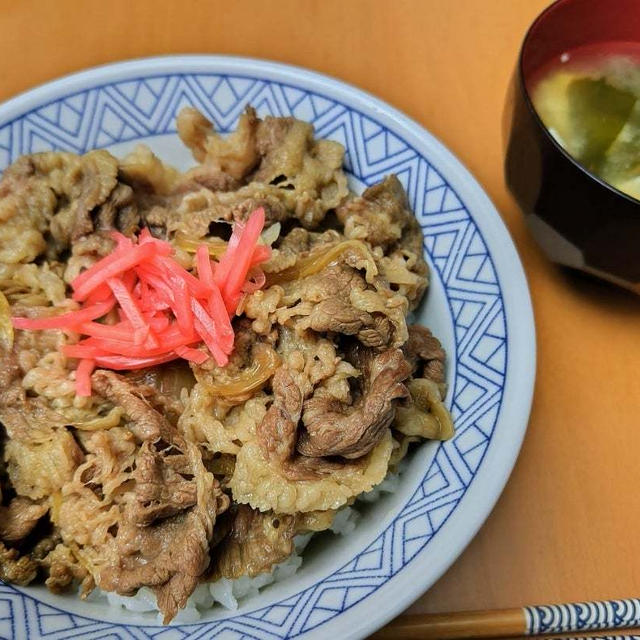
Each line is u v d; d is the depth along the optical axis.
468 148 0.42
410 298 0.35
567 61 0.37
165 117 0.40
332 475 0.31
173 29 0.45
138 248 0.33
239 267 0.32
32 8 0.46
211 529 0.30
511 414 0.31
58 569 0.31
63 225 0.35
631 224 0.32
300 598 0.30
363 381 0.32
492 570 0.32
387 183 0.36
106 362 0.33
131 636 0.29
